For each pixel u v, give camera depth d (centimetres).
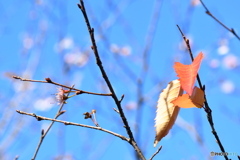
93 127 137
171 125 131
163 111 132
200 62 126
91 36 136
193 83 126
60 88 137
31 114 137
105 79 136
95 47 136
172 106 132
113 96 136
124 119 136
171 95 132
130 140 136
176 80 133
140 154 135
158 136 131
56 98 137
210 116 132
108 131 136
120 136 136
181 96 129
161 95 133
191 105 130
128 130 136
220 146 133
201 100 130
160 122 132
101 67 136
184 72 127
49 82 135
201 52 127
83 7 136
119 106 136
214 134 133
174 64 127
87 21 136
